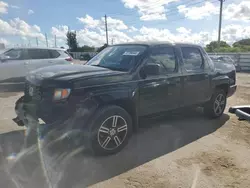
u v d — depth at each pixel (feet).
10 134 14.01
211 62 17.46
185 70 15.14
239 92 29.73
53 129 10.44
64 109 10.33
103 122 11.17
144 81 12.76
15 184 9.15
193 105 16.07
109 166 10.73
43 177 9.70
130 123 12.30
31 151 11.89
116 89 11.59
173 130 15.49
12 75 30.35
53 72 11.93
